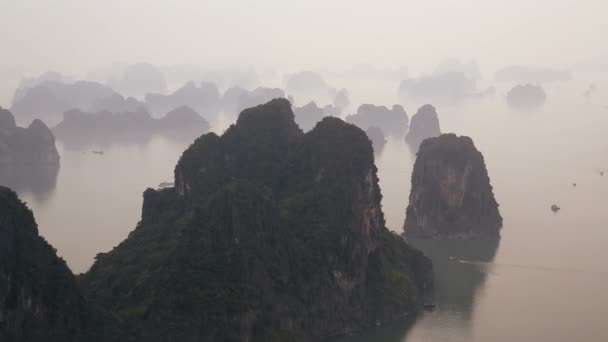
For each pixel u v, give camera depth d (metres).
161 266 136.25
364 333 146.88
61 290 118.75
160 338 122.06
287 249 141.38
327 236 147.88
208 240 134.25
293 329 136.50
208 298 127.25
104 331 120.00
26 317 115.19
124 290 138.62
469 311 154.88
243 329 128.00
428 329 147.00
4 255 115.31
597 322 148.12
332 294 145.62
